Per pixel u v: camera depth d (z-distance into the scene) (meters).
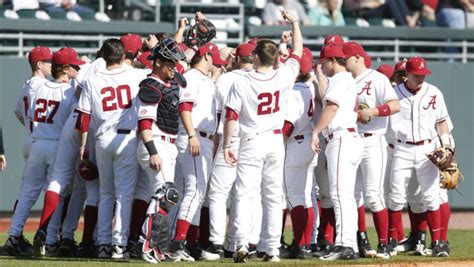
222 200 35.16
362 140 35.28
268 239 33.50
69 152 35.16
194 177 34.00
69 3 63.50
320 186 36.97
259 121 32.66
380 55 65.56
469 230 53.94
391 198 38.66
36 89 36.41
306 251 35.72
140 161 32.44
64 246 35.97
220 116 34.81
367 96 36.12
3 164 37.53
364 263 32.28
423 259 35.12
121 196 33.22
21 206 36.25
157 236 31.30
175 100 32.38
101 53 34.91
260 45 32.53
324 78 35.56
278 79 32.66
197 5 63.66
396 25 68.19
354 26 65.19
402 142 38.25
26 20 60.75
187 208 33.72
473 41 66.88
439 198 37.97
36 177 36.53
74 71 36.44
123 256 33.00
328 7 67.06
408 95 38.19
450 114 62.72
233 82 32.66
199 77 34.44
